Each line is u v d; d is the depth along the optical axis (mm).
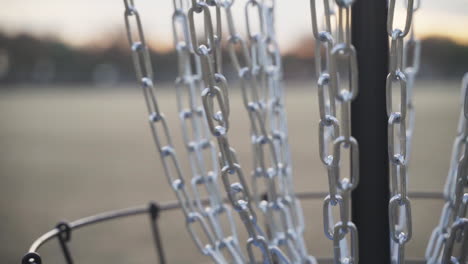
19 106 29062
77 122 21594
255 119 1186
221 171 973
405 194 875
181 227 7922
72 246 7023
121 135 17703
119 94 39438
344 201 870
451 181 1116
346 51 804
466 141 1002
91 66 44844
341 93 823
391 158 860
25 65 44125
